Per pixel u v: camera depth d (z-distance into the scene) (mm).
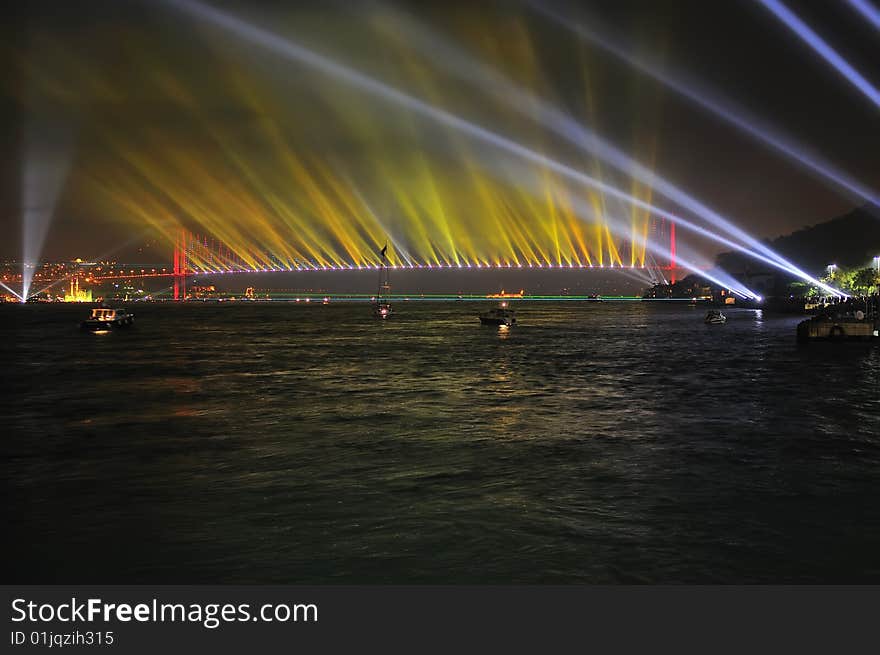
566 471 14266
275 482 13445
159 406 23469
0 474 14164
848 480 13484
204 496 12484
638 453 15969
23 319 110250
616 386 28828
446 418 20922
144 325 87625
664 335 65938
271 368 36531
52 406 23484
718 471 14227
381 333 70750
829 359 40719
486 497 12359
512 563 9320
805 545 9922
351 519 11125
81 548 9945
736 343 54500
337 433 18531
